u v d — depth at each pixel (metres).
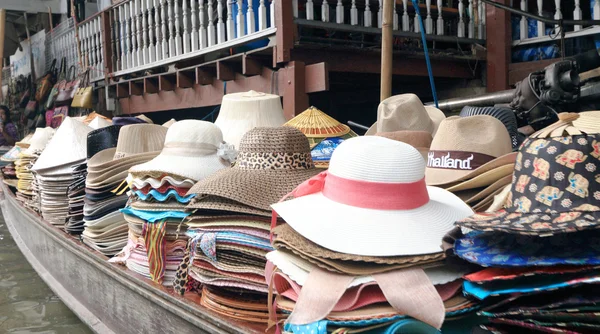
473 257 1.87
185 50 7.79
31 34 16.80
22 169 8.46
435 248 2.05
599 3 6.09
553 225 1.68
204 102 7.84
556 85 3.63
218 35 7.10
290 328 2.12
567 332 1.72
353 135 4.11
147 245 3.59
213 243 2.87
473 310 2.06
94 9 13.51
